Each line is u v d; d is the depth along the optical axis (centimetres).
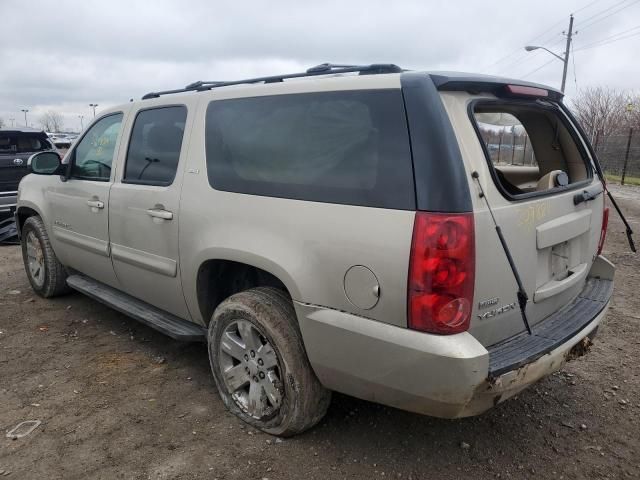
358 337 247
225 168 316
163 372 389
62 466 282
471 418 331
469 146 238
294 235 271
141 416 330
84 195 435
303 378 284
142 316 391
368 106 254
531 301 273
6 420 325
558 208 287
